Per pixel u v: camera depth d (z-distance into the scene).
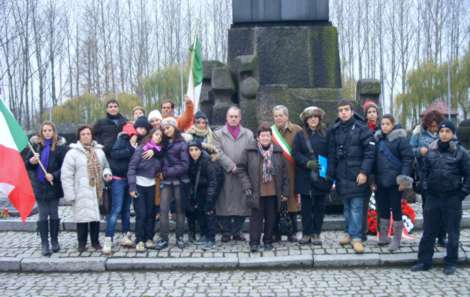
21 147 6.24
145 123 6.98
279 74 9.14
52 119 27.78
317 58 9.16
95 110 27.92
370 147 6.51
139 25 34.22
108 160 7.41
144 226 6.84
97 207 6.68
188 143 7.02
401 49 34.41
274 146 6.69
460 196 5.91
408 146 6.46
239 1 9.34
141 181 6.79
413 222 7.44
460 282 5.64
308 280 5.82
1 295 5.47
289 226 6.95
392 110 33.50
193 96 8.47
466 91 29.55
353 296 5.25
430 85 29.69
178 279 5.94
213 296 5.34
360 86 9.06
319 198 6.89
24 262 6.36
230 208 7.01
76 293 5.50
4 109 6.22
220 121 8.91
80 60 34.28
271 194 6.61
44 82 31.58
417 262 6.16
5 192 6.05
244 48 9.29
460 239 7.13
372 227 7.43
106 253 6.66
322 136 6.80
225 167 6.75
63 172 6.59
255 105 8.63
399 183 6.29
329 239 7.25
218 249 6.84
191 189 7.04
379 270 6.16
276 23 9.29
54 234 6.79
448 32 33.00
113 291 5.55
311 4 9.23
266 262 6.27
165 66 31.59
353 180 6.57
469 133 17.91
